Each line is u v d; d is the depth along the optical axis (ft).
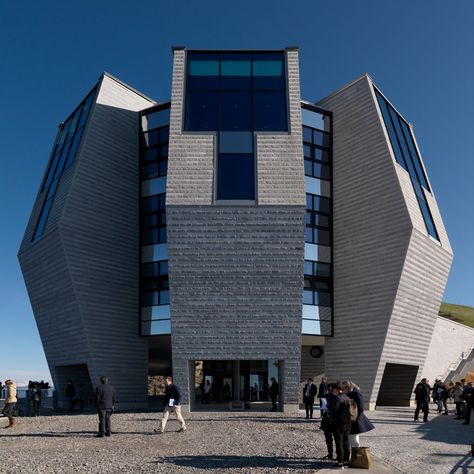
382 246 100.27
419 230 99.45
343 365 102.22
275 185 87.97
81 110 116.47
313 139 110.83
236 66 98.78
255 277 85.97
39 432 58.13
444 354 144.87
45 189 117.60
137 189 111.96
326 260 107.24
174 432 56.75
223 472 33.65
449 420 73.36
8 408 65.67
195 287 86.17
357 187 106.52
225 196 87.35
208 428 60.80
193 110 94.07
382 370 98.37
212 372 116.88
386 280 98.78
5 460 39.09
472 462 37.40
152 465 36.50
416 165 118.83
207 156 90.22
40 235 105.81
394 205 99.66
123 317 103.71
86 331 96.89
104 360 98.68
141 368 104.94
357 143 108.17
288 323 85.81
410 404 111.04
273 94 96.12
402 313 100.17
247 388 115.65
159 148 111.96
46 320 108.17
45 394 110.42
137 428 60.85
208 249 86.02
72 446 46.55
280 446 45.47
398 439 50.83
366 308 100.99
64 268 97.71
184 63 98.12
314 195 108.47
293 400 85.71
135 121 114.52
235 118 93.56
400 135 116.06
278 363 90.48
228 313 86.07
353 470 34.12
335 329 104.88
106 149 106.83
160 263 106.93
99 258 101.60
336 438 36.01
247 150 90.99
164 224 108.06
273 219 86.28
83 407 104.47
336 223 108.68
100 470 34.76
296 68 98.12
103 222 103.65
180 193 87.35
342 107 112.47
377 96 110.32
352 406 35.88
